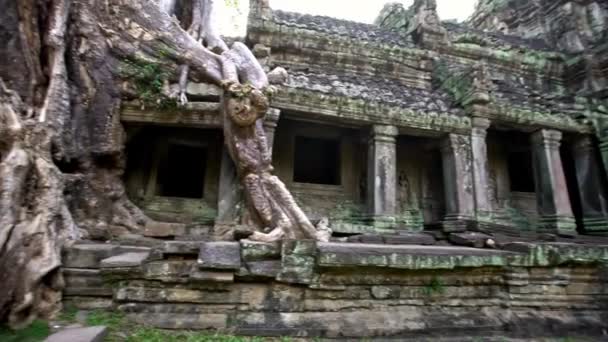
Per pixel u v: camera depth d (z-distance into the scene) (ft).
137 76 26.35
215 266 17.13
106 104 25.40
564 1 49.83
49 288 16.29
